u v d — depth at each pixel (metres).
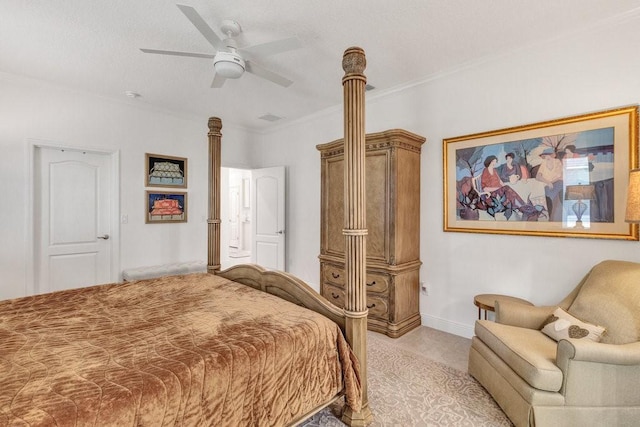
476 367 2.24
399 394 2.12
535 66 2.64
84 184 3.84
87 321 1.70
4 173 3.23
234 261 7.15
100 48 2.70
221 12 2.19
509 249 2.81
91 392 1.04
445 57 2.87
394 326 3.06
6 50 2.73
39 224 3.53
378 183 3.19
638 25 2.21
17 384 1.08
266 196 5.20
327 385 1.65
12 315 1.79
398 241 3.10
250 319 1.71
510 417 1.80
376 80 3.36
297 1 2.07
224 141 5.09
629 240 2.23
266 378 1.39
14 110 3.27
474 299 2.77
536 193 2.64
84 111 3.72
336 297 3.62
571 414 1.61
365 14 2.22
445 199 3.19
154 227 4.33
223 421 1.24
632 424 1.59
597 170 2.35
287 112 4.52
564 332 1.91
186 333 1.52
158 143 4.36
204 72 3.18
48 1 2.07
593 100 2.38
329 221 3.76
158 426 1.07
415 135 3.20
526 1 2.09
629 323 1.76
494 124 2.87
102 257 3.97
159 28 2.40
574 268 2.48
